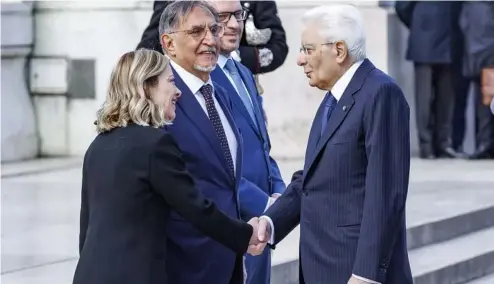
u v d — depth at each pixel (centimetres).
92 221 653
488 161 1575
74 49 1625
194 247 706
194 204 652
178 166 654
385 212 659
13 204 1291
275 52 982
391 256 674
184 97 716
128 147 649
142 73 657
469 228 1234
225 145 727
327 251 682
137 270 640
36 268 1008
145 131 653
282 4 1563
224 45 801
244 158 799
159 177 646
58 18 1625
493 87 857
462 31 1542
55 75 1627
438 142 1606
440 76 1577
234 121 763
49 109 1638
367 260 659
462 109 1599
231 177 727
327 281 682
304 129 1583
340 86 686
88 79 1625
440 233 1191
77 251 1074
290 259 1018
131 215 645
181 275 705
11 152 1597
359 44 682
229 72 812
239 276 727
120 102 659
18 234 1139
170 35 718
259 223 729
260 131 816
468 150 1619
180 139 708
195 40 713
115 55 1611
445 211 1227
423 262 1116
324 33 681
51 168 1547
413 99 1630
